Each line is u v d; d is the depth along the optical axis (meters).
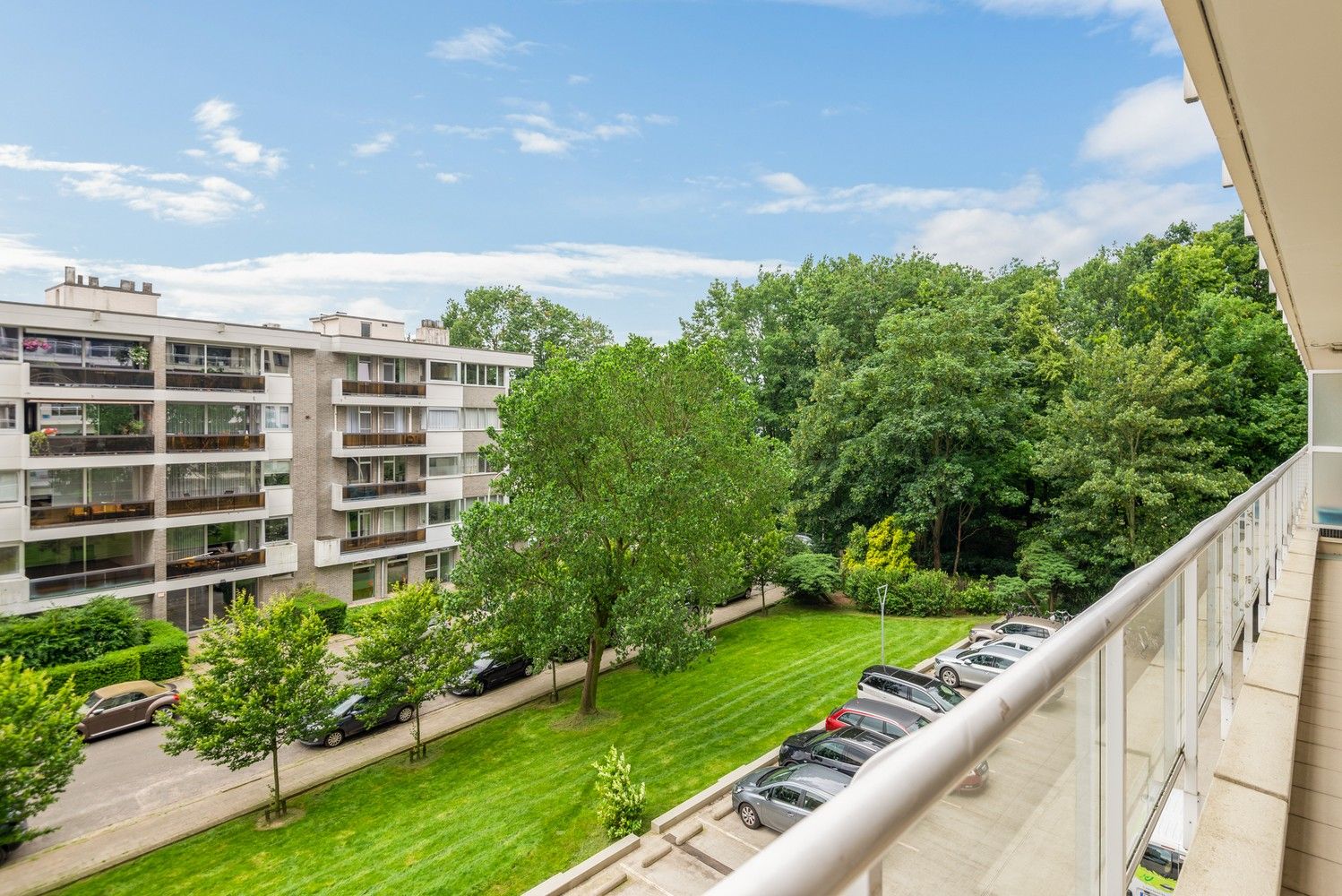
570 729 19.78
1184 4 2.04
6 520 22.92
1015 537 34.72
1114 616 1.53
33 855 14.73
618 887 12.66
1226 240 33.12
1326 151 2.92
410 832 15.12
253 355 29.12
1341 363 9.27
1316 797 2.96
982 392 31.50
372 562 33.00
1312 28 2.04
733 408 21.66
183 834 15.40
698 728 19.31
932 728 0.84
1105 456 26.77
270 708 16.11
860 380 32.47
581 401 19.91
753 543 27.16
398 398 32.75
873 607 30.45
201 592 27.92
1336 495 9.81
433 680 18.59
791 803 13.47
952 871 0.92
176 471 27.39
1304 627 4.31
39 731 14.09
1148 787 1.99
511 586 19.03
